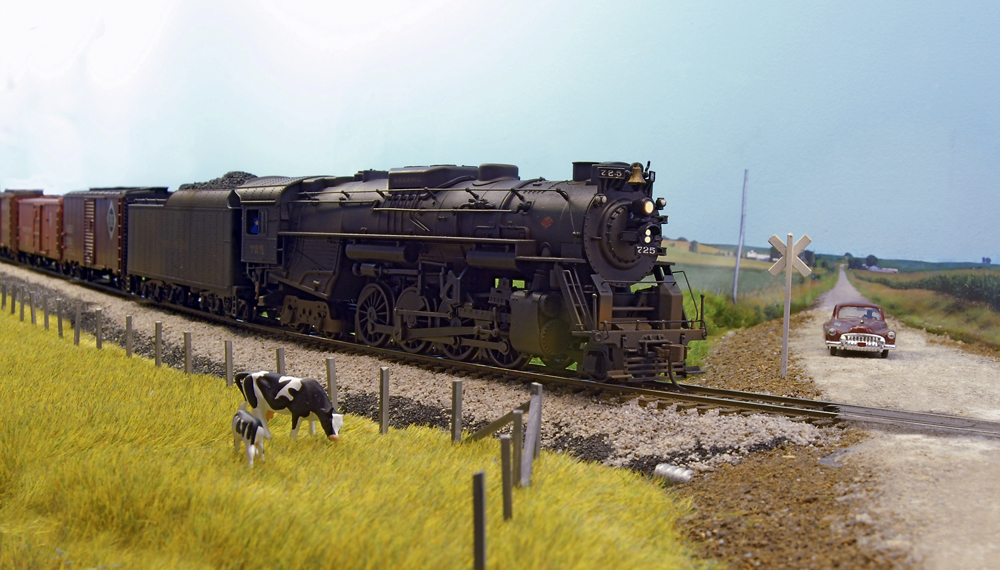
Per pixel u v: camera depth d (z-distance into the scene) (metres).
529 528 6.02
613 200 12.47
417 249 15.29
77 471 7.16
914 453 8.35
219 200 20.56
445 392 12.22
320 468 7.90
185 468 7.36
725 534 6.75
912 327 23.42
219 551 5.78
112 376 12.38
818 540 6.30
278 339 18.06
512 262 12.91
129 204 27.09
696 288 27.67
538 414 8.16
